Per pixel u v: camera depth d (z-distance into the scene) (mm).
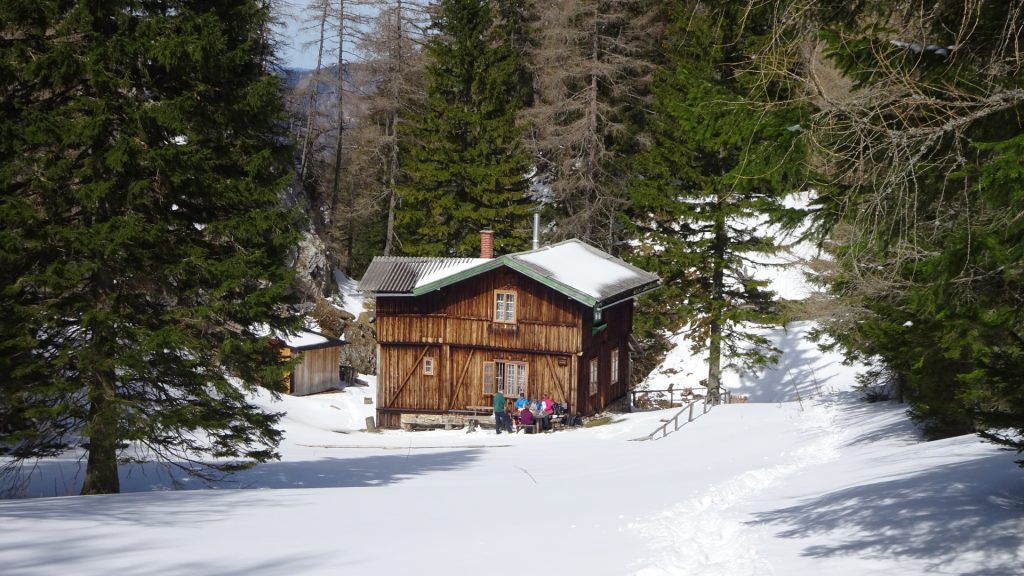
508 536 11148
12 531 10125
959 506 10828
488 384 37844
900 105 7742
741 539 10680
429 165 49688
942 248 8195
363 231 63469
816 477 16703
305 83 56125
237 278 17969
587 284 37281
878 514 11102
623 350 43438
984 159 7922
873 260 9555
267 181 19547
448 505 14508
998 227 7262
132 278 17812
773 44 8250
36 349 17516
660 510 13703
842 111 7633
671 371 49156
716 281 41750
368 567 8992
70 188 16906
